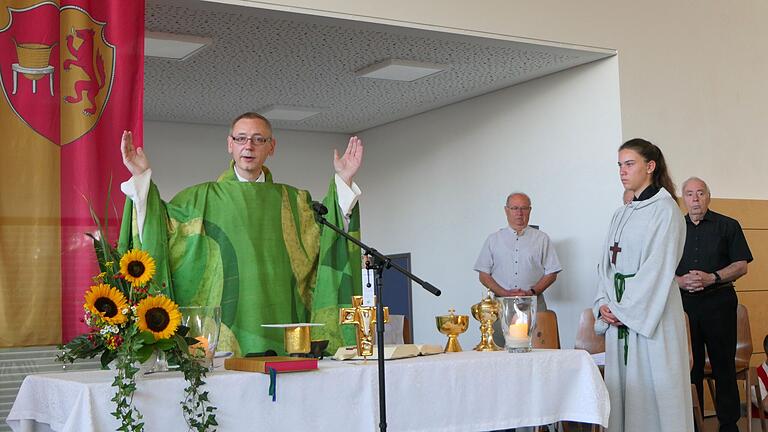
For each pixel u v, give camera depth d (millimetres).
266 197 3633
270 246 3594
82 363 4102
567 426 6289
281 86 7453
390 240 9094
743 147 7242
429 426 3123
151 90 7500
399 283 8961
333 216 3676
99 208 4199
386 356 3238
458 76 7184
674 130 6832
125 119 4316
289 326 3189
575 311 6965
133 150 3320
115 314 2652
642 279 4004
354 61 6738
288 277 3613
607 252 4215
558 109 7109
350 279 3670
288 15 5363
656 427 4008
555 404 3434
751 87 7332
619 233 4152
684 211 6762
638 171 4145
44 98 4152
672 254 4008
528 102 7402
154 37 5895
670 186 4164
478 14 5965
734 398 5715
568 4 6367
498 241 6852
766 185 7352
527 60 6699
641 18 6734
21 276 4043
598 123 6758
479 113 7941
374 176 9336
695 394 5781
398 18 5656
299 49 6375
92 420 2520
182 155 8828
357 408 2982
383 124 9180
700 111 7000
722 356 5734
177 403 2666
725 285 5816
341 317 3279
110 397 2562
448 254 8320
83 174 4184
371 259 2963
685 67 6945
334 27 5863
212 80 7203
